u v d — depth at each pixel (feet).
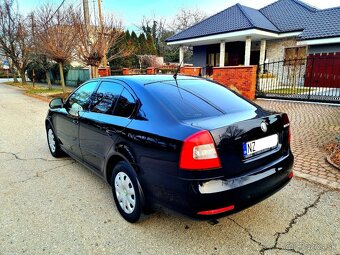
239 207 7.07
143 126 8.07
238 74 34.88
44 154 16.30
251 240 7.88
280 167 8.25
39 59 58.18
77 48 41.88
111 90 10.44
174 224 8.74
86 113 11.40
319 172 12.39
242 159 7.25
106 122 9.69
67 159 15.35
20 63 79.71
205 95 9.42
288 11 61.98
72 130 12.60
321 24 48.37
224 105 8.95
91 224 8.84
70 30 42.70
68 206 10.02
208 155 6.63
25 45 62.69
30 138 20.29
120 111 9.48
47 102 42.80
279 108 29.22
